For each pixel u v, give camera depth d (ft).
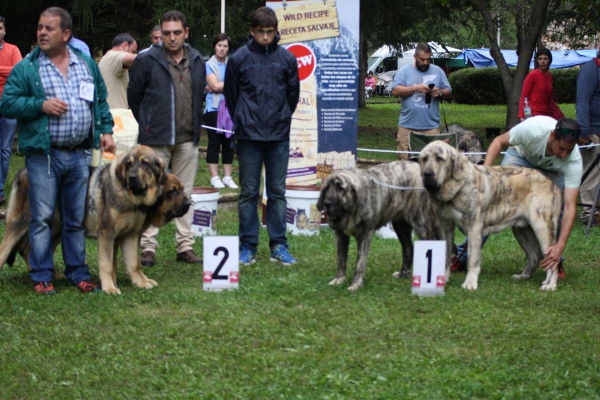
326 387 14.25
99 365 15.38
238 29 55.77
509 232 31.04
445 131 36.27
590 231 31.68
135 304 19.31
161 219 20.70
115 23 64.85
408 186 21.52
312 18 30.01
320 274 22.85
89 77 20.27
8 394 14.16
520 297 20.52
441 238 22.52
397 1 68.64
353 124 30.68
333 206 19.75
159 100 22.90
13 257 21.84
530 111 38.63
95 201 20.47
